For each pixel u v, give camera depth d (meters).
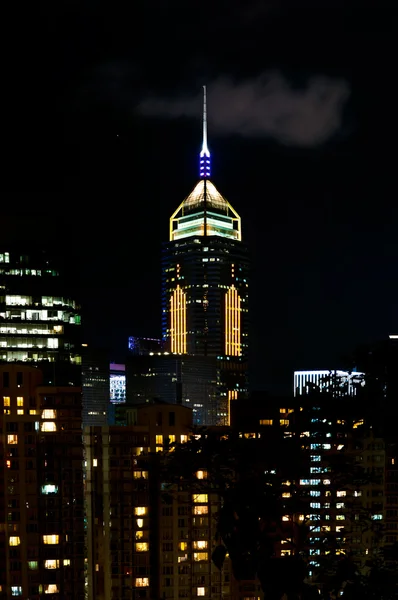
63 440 168.12
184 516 159.00
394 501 153.12
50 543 161.88
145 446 162.88
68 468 166.00
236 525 26.36
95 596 161.88
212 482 40.94
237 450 40.19
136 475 160.62
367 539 130.62
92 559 162.50
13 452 162.00
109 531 158.75
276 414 164.25
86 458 165.25
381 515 151.75
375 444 151.50
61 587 161.00
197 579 157.50
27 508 161.62
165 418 165.00
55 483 164.38
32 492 162.38
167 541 158.25
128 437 161.88
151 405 166.25
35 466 163.00
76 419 170.38
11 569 159.75
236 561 25.59
